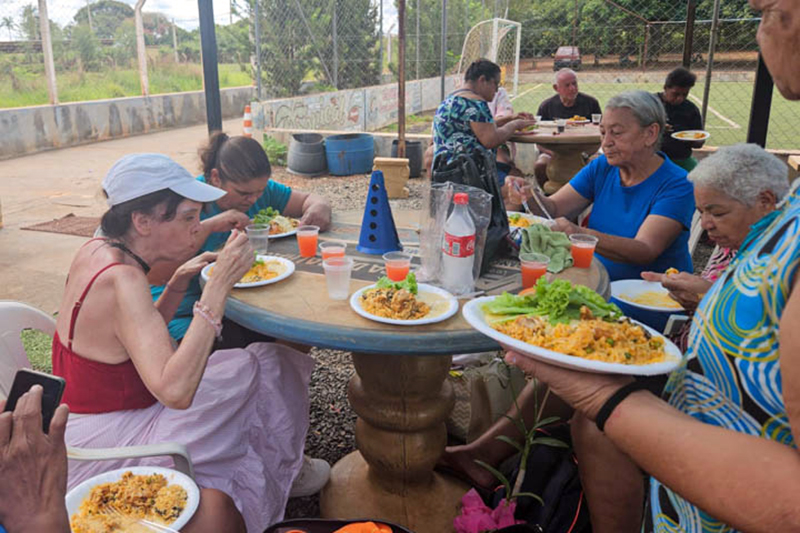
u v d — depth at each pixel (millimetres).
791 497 769
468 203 2117
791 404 771
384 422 2289
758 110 4988
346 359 3768
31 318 2162
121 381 1884
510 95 17062
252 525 2004
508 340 1291
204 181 2842
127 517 1529
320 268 2365
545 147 6824
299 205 3279
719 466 833
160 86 16188
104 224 1970
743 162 2156
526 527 1886
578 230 2773
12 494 1033
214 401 1957
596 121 7105
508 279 2211
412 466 2340
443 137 5434
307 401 2393
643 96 2920
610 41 18094
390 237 2547
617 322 1381
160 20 16031
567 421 2416
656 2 17156
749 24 16203
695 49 17438
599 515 1851
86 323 1825
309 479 2469
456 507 2387
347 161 9133
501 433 2410
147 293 1822
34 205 7375
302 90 13109
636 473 1771
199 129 15203
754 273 915
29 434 1032
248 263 1906
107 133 13359
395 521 2314
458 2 18734
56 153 11500
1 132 10836
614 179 3186
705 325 1019
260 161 2752
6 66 12109
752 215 2170
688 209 2883
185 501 1595
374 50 14844
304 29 12805
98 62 14609
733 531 993
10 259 5320
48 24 11758
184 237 2012
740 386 947
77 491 1619
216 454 1931
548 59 21812
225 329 2811
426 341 1722
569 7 18312
